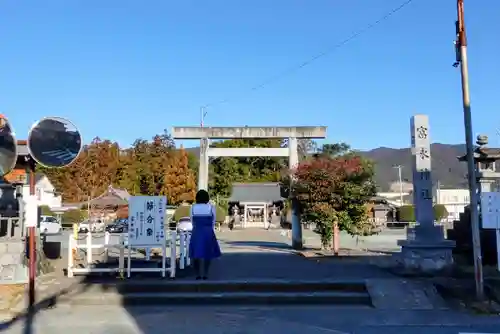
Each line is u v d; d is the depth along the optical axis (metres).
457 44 9.57
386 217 54.16
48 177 54.25
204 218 10.52
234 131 21.44
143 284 9.91
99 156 55.62
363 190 16.52
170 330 7.67
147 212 10.63
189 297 9.45
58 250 14.18
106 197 45.03
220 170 63.53
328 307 9.24
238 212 57.81
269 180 69.12
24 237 10.69
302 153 30.92
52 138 9.62
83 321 8.20
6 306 8.98
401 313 8.73
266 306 9.30
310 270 11.92
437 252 11.34
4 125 9.92
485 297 9.34
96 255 14.58
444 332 7.57
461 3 9.59
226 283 9.93
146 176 56.81
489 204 10.60
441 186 66.00
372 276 10.88
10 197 11.79
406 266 11.63
